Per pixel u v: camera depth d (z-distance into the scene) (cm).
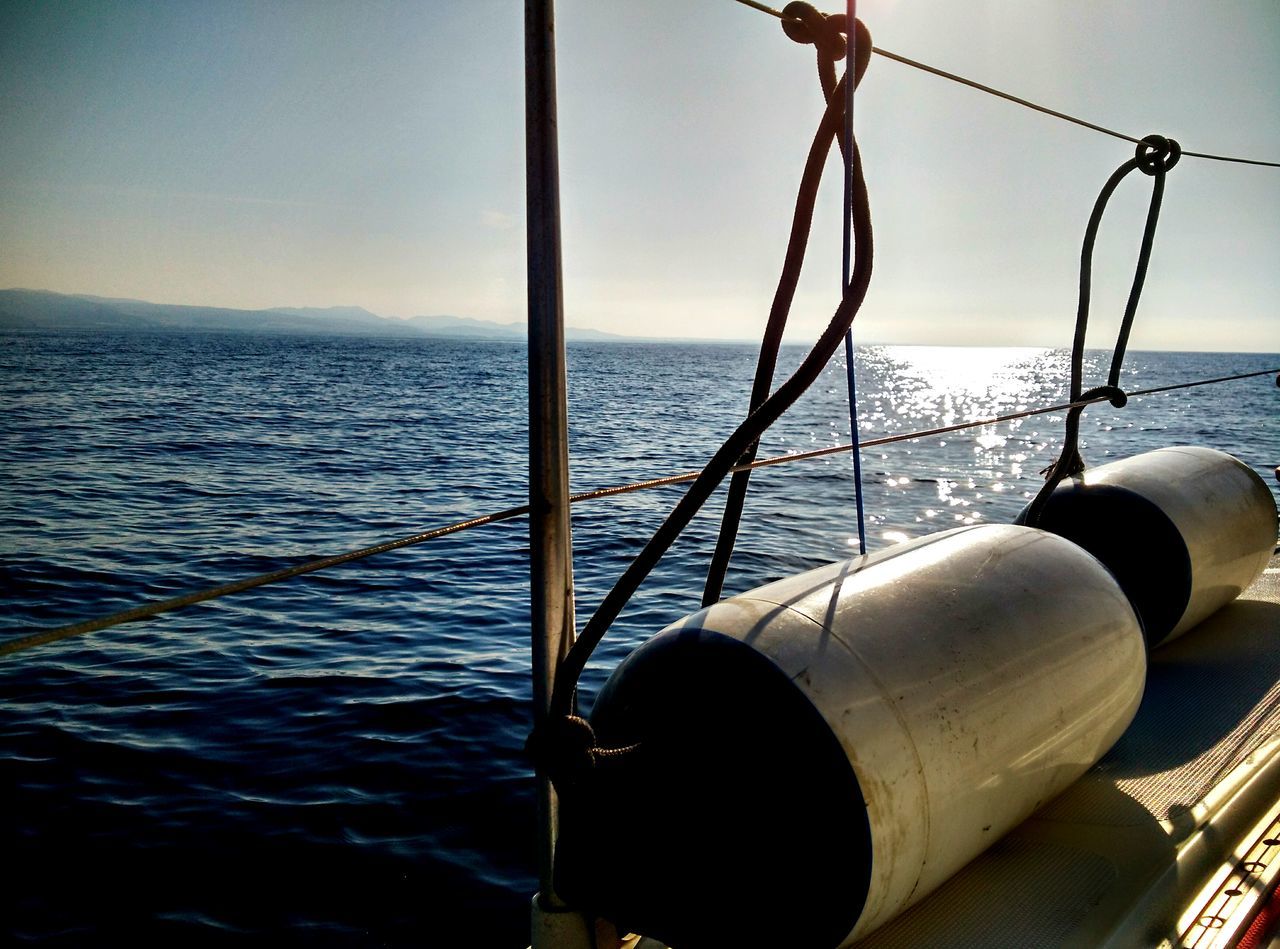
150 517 1554
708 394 6031
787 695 149
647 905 156
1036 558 204
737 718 151
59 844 500
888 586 177
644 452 2662
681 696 158
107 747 622
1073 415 316
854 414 197
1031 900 180
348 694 720
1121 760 239
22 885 462
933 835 156
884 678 156
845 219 166
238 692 725
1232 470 343
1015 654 177
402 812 532
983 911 177
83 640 857
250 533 1438
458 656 816
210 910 441
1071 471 323
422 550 1254
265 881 464
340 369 8700
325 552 1309
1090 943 167
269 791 559
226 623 916
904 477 2117
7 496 1722
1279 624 337
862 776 144
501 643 856
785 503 1717
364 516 1603
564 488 151
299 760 601
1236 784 224
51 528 1438
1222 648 316
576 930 166
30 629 953
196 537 1397
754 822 149
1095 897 181
